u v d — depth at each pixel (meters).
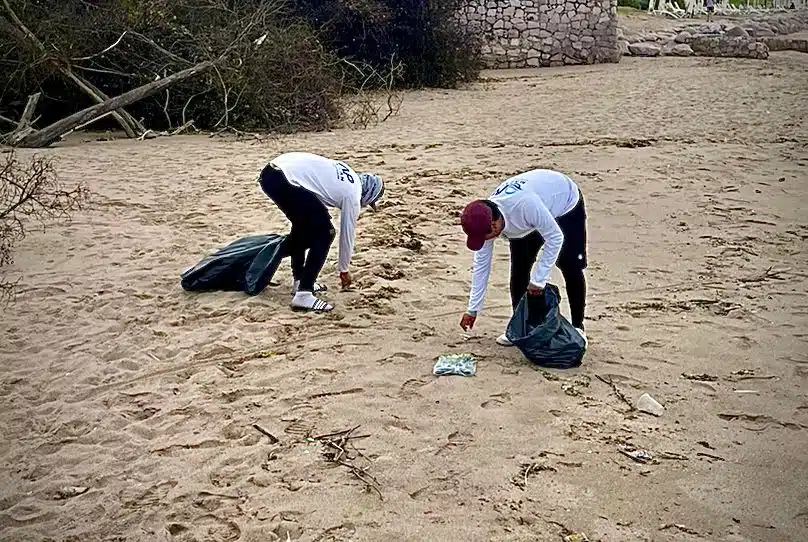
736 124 16.06
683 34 33.34
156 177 11.68
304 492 4.32
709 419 5.09
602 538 3.94
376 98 20.84
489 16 28.39
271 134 15.47
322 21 22.12
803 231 9.25
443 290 7.31
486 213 5.22
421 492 4.30
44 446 4.96
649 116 17.23
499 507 4.16
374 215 9.66
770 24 40.81
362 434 4.86
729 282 7.67
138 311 6.87
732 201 10.42
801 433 4.94
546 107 18.88
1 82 15.45
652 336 6.36
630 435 4.86
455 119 17.27
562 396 5.30
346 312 6.75
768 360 5.95
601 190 10.89
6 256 8.01
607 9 28.94
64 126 14.23
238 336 6.30
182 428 5.06
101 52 15.42
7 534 4.16
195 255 8.29
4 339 6.39
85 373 5.83
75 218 9.54
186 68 16.30
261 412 5.18
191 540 4.02
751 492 4.32
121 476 4.60
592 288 7.49
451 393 5.30
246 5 17.53
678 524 4.05
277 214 9.70
